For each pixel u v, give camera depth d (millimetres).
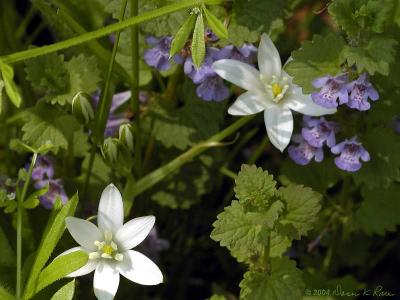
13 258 273
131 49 301
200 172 328
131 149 278
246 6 281
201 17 245
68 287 244
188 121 316
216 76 289
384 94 281
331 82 260
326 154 308
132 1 271
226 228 250
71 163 311
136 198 328
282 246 268
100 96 288
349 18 258
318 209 253
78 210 305
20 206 263
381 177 283
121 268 250
